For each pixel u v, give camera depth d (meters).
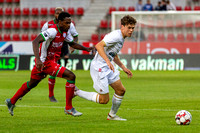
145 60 63.28
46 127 14.61
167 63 62.72
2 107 20.80
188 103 23.22
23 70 61.38
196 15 65.38
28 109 20.14
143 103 23.23
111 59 16.59
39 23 77.19
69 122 15.90
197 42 65.12
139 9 71.00
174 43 64.88
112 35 16.00
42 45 16.81
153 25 64.94
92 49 18.48
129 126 14.93
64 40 18.02
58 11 22.80
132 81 41.59
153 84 37.88
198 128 14.52
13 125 15.09
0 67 61.59
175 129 14.28
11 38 76.12
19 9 78.00
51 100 23.92
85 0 78.00
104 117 17.45
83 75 50.16
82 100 24.75
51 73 16.88
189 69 62.44
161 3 72.19
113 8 75.81
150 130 14.06
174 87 34.66
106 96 16.47
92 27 74.12
